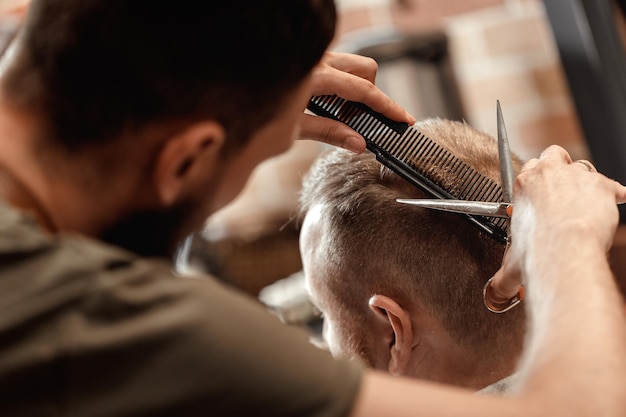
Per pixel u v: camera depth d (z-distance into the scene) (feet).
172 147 2.09
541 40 8.23
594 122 6.68
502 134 2.75
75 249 2.00
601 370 1.92
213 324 1.96
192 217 2.28
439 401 1.94
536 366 1.99
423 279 3.05
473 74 8.46
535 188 2.40
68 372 1.90
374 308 3.10
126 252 2.23
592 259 2.12
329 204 3.21
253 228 8.86
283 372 1.95
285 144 2.36
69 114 2.06
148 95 2.03
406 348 3.12
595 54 6.50
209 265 7.95
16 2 7.27
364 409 1.95
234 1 2.02
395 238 3.06
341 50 8.20
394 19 8.64
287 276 8.59
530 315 2.18
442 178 2.98
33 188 2.11
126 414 1.90
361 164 3.22
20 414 1.89
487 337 3.07
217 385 1.92
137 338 1.91
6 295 1.94
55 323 1.92
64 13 2.06
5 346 1.90
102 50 2.02
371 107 3.02
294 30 2.12
